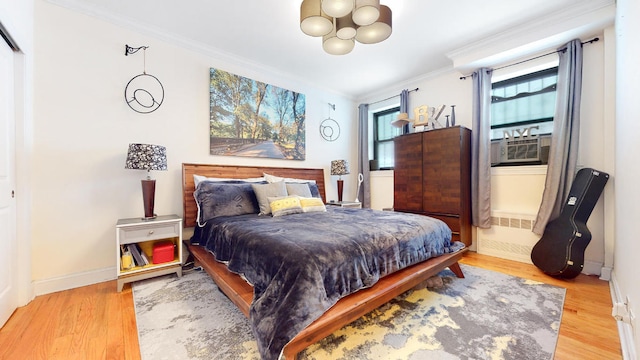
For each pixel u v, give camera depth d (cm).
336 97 453
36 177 207
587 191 235
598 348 138
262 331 116
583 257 224
